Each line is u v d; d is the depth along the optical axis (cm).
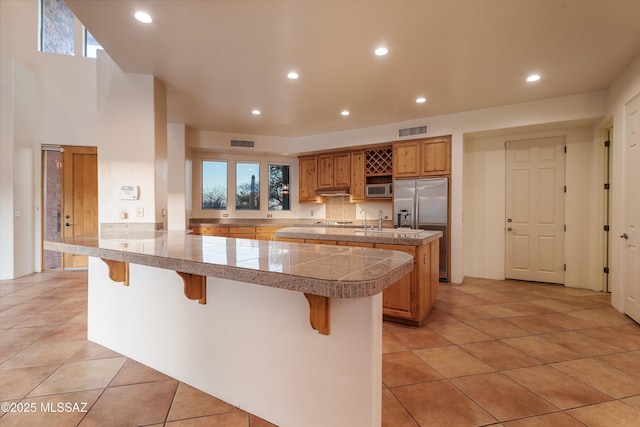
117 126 333
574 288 443
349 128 573
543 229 470
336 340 144
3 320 314
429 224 496
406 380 208
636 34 266
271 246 203
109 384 202
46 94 527
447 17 243
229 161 658
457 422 168
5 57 485
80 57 541
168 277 211
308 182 658
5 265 477
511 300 386
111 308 251
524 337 277
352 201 623
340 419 143
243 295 175
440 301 382
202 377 194
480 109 462
